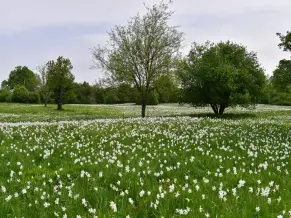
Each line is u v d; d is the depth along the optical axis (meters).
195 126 18.78
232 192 6.40
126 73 31.48
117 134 14.98
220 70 32.75
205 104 36.84
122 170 7.98
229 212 5.09
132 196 6.29
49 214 5.32
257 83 35.78
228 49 37.16
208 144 12.30
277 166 8.37
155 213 5.34
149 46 31.94
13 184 6.96
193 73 34.84
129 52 31.75
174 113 41.69
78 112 45.81
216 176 7.71
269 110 46.31
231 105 35.16
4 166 8.68
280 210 5.39
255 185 6.75
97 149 11.41
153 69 32.28
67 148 11.61
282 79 19.64
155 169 8.37
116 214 5.20
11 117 34.34
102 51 32.50
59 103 52.56
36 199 5.91
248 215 5.09
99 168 8.25
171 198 5.87
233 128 18.44
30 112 44.56
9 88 135.12
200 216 5.01
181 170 8.26
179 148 11.42
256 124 21.53
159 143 12.88
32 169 8.47
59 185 6.92
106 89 33.03
